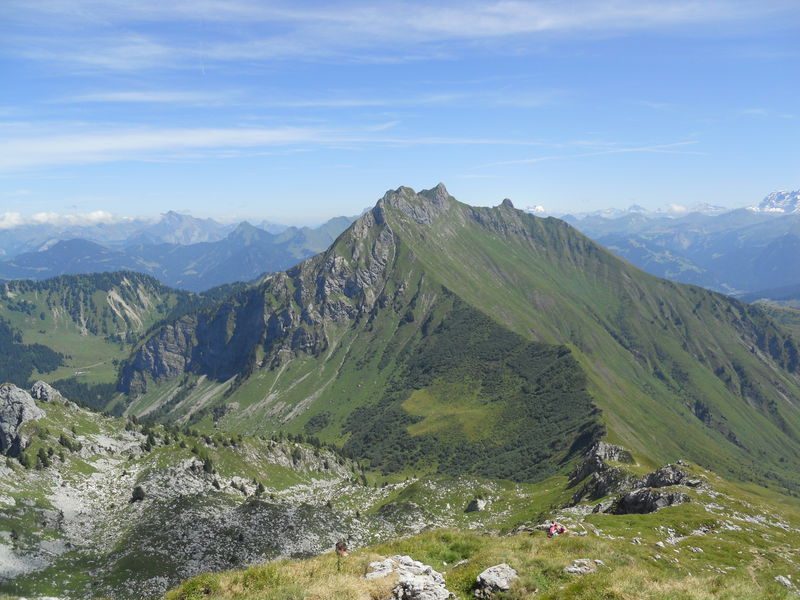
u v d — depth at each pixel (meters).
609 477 139.12
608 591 30.05
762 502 100.25
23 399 197.62
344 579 32.19
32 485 158.75
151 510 145.00
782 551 69.19
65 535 137.38
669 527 74.62
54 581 113.81
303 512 138.25
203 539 122.88
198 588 32.75
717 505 91.56
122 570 113.69
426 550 42.72
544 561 36.94
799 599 30.38
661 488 100.69
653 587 30.73
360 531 141.12
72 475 173.62
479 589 33.53
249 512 133.25
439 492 198.50
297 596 29.73
